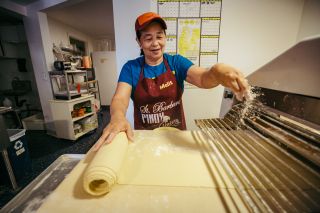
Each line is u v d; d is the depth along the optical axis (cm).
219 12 129
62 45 330
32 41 265
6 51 315
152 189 39
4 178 161
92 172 37
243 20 130
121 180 42
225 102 94
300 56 46
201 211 33
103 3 253
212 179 42
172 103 94
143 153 54
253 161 47
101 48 498
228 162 47
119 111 69
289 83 52
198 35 133
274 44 134
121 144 50
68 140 262
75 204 36
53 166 58
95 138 272
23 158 172
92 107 296
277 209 31
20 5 247
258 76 67
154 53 83
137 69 91
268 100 65
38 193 46
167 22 130
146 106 93
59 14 293
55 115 252
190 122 151
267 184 37
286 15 128
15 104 339
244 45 135
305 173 41
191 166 47
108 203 36
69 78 298
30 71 343
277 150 52
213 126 73
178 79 92
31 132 297
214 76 59
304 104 50
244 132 66
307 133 48
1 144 144
